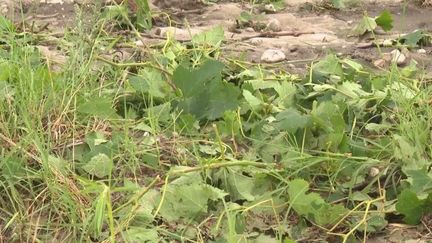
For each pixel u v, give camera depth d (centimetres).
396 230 262
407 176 277
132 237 248
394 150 286
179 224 260
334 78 346
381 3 480
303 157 278
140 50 375
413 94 327
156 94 327
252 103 319
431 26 444
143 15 429
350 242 255
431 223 262
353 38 427
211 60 329
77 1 464
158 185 272
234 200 272
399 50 396
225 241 248
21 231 255
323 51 403
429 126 301
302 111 322
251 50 402
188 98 322
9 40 364
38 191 269
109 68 344
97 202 245
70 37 370
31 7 443
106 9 421
